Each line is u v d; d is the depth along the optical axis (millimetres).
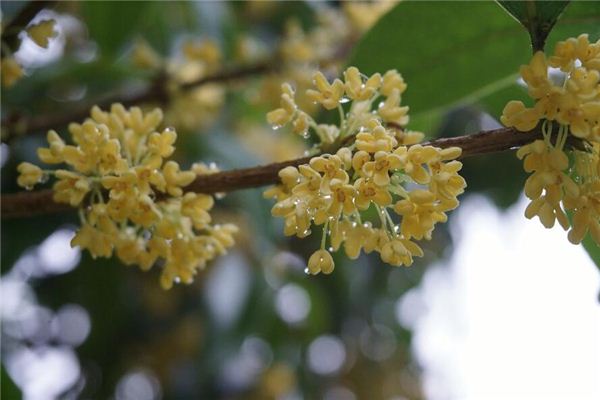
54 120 400
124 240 299
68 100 494
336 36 463
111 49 453
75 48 510
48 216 482
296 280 614
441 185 264
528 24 284
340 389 723
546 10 283
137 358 593
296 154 521
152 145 292
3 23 352
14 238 476
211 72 452
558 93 260
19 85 477
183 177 292
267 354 647
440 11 349
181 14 517
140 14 449
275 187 290
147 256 300
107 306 553
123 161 287
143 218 290
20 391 393
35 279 542
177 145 479
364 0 477
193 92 450
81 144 292
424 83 360
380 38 355
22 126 392
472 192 605
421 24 352
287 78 449
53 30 347
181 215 298
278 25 571
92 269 538
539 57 262
